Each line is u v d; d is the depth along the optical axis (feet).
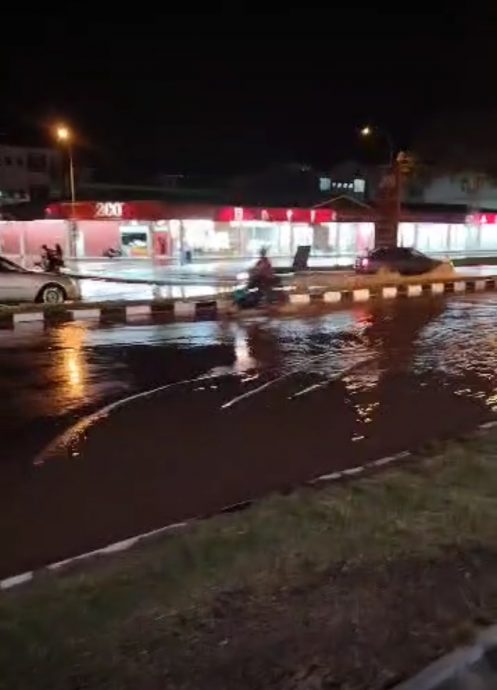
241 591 12.32
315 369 35.99
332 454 22.35
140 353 40.50
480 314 59.62
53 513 17.61
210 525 15.47
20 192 196.44
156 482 19.80
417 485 17.75
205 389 31.40
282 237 148.97
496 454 20.53
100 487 19.42
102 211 129.29
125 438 23.99
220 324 53.16
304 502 16.67
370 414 27.30
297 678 9.82
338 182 206.18
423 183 198.90
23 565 14.83
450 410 28.02
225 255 142.72
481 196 193.98
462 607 11.69
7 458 21.85
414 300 71.26
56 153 203.00
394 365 37.11
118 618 11.42
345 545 14.11
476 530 14.85
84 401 29.14
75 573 13.29
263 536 14.61
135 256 138.92
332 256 148.05
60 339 45.52
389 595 12.13
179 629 11.09
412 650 10.46
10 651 10.48
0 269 60.13
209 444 23.32
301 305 65.21
